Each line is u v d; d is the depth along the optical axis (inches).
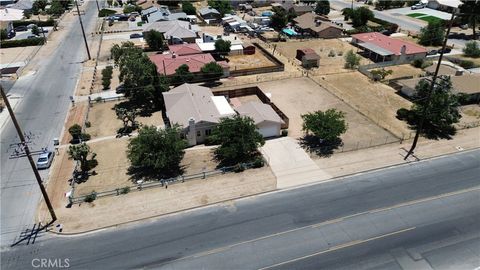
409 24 4202.8
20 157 1761.8
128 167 1777.8
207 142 1974.7
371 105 2365.9
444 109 1945.1
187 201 1544.0
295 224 1416.1
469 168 1731.1
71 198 1540.4
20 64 3056.1
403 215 1454.2
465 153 1847.9
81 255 1300.4
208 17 4298.7
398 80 2647.6
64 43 3575.3
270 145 1935.3
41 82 2731.3
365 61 3129.9
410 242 1331.2
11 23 3865.7
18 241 1364.4
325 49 3412.9
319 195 1569.9
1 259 1290.6
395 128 2090.3
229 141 1742.1
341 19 4429.1
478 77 2492.6
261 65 3029.0
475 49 3149.6
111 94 2536.9
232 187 1624.0
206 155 1870.1
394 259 1262.3
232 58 3191.4
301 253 1293.1
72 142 1994.3
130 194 1588.3
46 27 4072.3
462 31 3900.1
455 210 1477.6
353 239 1347.2
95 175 1721.2
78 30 3983.8
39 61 3132.4
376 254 1283.2
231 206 1515.7
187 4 4485.7
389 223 1416.1
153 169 1758.1
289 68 2972.4
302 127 2078.0
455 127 2086.6
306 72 2871.6
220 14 4343.0
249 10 4702.3
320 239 1348.4
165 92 2261.3
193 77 2650.1
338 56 3243.1
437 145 1916.8
